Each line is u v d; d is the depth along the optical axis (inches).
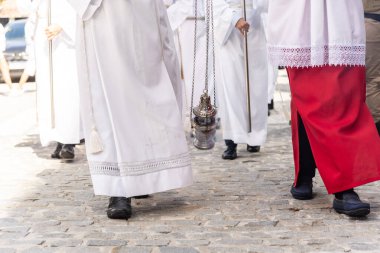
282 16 209.0
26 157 314.0
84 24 207.3
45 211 220.4
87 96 208.2
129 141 207.5
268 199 229.3
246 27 298.5
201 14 352.5
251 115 307.0
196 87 355.9
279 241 186.2
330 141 202.7
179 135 214.1
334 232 193.2
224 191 241.4
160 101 211.9
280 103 472.7
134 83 208.4
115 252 180.1
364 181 201.2
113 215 209.5
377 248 179.8
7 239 192.2
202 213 214.5
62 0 302.0
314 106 206.1
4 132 382.9
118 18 205.8
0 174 277.9
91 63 207.6
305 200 226.5
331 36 202.4
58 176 272.4
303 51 206.7
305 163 224.7
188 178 215.0
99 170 208.1
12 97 540.4
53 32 300.7
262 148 322.7
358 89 205.6
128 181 206.7
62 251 181.9
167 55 216.2
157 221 207.3
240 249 180.2
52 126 303.0
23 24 582.2
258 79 307.6
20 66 682.8
